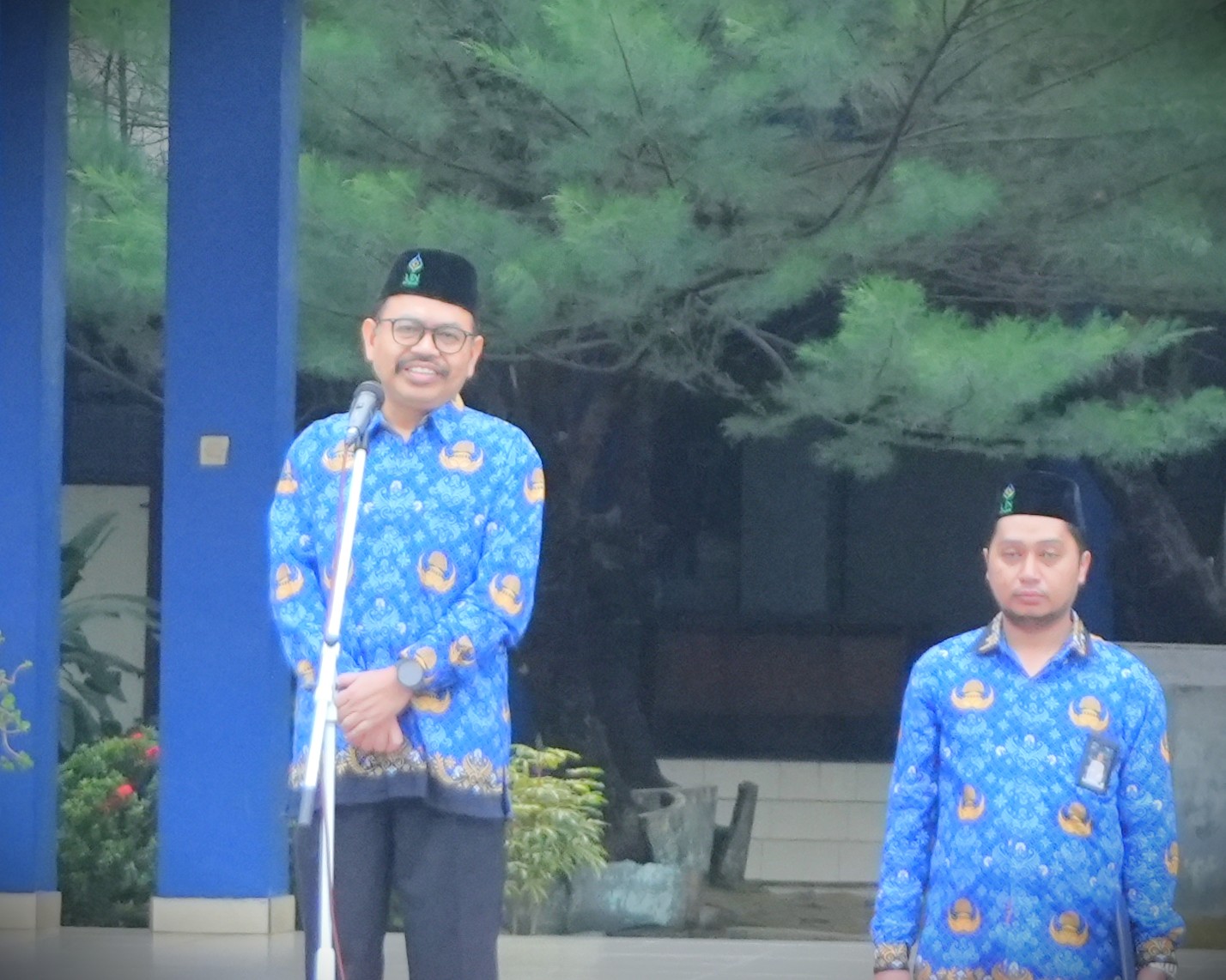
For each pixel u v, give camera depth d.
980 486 19.94
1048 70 13.24
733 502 20.00
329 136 13.82
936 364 12.52
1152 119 13.20
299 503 6.34
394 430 6.28
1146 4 13.01
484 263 13.16
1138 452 13.49
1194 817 12.73
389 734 6.03
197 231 11.82
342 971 6.09
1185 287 13.92
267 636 11.69
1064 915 5.50
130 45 14.30
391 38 13.49
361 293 13.38
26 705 11.95
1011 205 13.62
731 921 14.98
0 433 12.03
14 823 11.84
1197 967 11.18
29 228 12.07
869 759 19.92
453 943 6.16
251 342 11.77
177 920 11.65
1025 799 5.54
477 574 6.20
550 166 13.20
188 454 11.77
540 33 13.33
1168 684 12.78
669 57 12.36
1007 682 5.62
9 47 12.11
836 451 14.02
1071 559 5.60
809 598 20.11
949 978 5.57
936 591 20.00
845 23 12.68
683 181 13.16
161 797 11.72
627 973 10.70
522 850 12.59
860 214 13.43
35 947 11.17
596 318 13.61
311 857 6.07
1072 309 14.61
